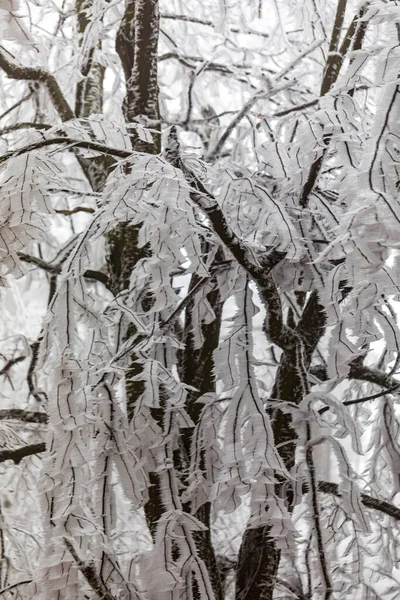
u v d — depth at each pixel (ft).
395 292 7.38
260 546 12.24
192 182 9.09
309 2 18.63
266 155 10.25
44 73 17.39
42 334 9.82
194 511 11.48
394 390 12.19
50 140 8.94
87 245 9.79
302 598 13.41
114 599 8.86
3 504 17.81
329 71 12.10
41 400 16.70
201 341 11.71
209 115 19.13
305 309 12.37
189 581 10.15
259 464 9.40
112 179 9.25
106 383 10.24
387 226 6.39
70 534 8.79
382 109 7.25
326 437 10.63
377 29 17.22
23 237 8.82
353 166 8.94
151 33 14.70
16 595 12.36
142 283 11.82
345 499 10.66
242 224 11.39
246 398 9.81
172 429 11.06
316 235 11.63
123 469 9.87
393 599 15.55
